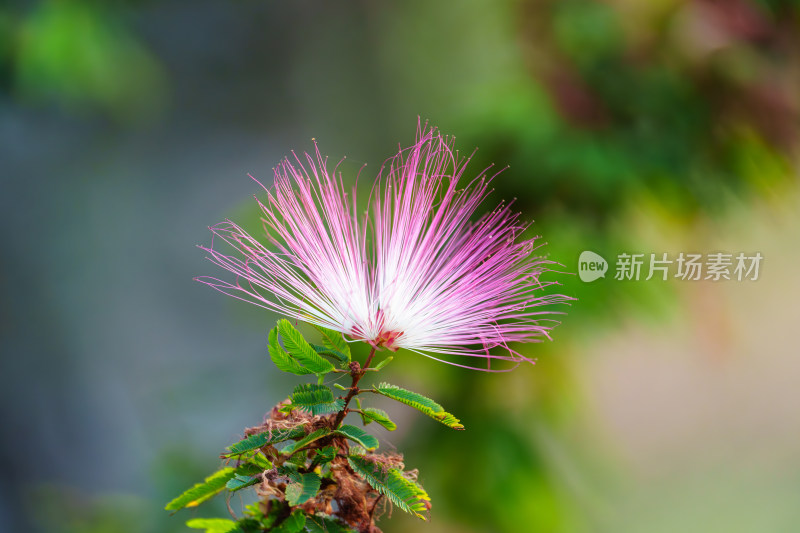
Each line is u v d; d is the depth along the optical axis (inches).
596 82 25.7
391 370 24.9
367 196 21.4
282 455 15.2
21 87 53.7
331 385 15.4
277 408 15.3
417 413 25.7
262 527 15.2
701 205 25.9
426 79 55.3
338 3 62.3
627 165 24.6
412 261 15.7
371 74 60.9
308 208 15.7
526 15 26.6
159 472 31.4
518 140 24.7
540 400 25.7
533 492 24.6
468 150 24.9
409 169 15.9
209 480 15.5
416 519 24.9
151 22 63.0
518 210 24.8
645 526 58.5
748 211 27.1
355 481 15.2
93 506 36.1
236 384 34.9
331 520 15.2
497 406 25.4
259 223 22.1
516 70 26.3
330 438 15.2
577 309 23.4
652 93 25.4
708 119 25.7
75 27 50.2
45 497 49.6
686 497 62.1
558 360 25.0
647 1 25.2
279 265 15.7
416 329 15.6
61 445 62.5
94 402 63.1
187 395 35.1
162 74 60.2
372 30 60.4
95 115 62.6
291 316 15.6
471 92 27.3
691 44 25.0
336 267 15.6
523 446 24.9
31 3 50.4
